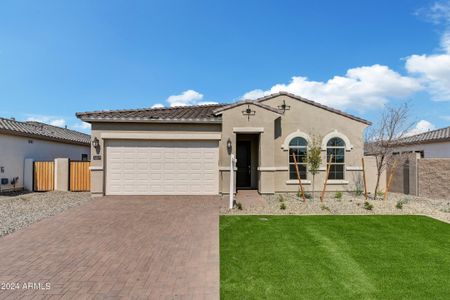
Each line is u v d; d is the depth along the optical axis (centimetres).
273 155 1678
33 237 878
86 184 1977
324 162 1806
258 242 851
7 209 1308
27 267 665
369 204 1336
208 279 610
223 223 1059
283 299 536
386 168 1877
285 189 1780
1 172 1814
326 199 1568
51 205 1408
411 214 1223
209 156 1658
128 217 1127
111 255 739
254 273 644
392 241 872
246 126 1662
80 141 2628
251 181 1914
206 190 1647
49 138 2217
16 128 1995
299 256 746
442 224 1064
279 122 1795
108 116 1603
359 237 906
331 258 734
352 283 600
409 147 2706
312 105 1814
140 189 1628
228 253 763
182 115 1708
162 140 1642
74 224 1026
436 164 1714
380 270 665
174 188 1641
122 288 571
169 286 580
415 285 594
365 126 1838
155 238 874
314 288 578
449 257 746
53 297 536
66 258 718
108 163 1623
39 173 1991
